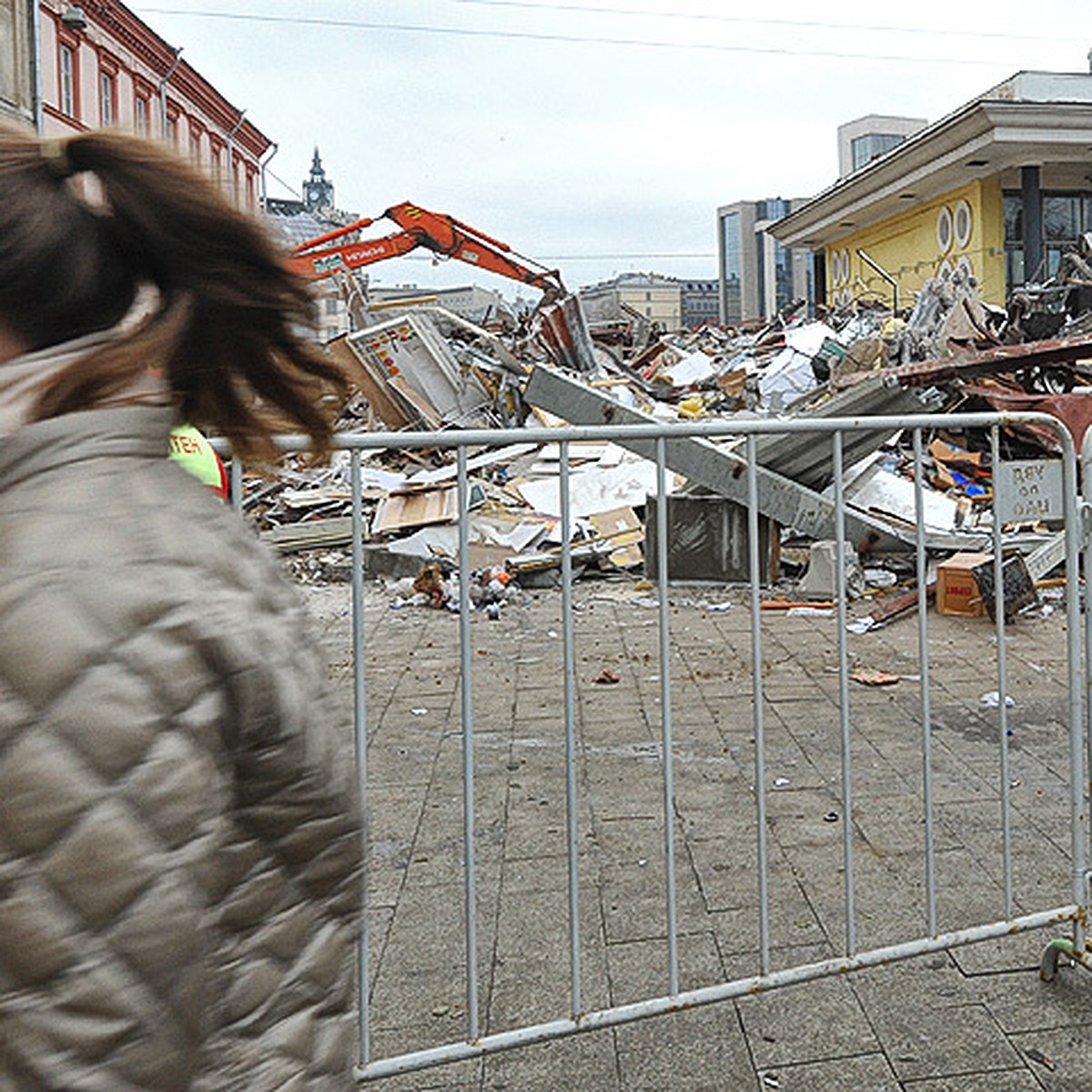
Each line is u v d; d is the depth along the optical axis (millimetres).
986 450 12039
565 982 3467
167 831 885
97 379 1000
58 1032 841
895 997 3250
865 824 4645
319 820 1055
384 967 3605
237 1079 984
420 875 4332
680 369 22422
